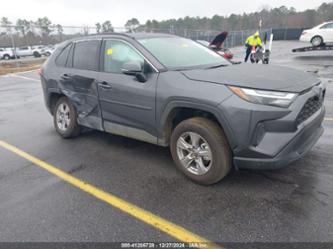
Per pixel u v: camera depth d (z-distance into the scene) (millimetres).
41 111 7230
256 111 2777
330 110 5902
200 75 3223
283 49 24422
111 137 5074
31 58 29406
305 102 2871
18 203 3086
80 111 4652
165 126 3498
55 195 3225
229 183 3295
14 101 8586
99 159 4156
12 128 5828
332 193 2992
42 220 2783
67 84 4707
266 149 2822
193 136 3270
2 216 2863
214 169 3135
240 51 27578
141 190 3268
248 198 2990
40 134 5395
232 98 2877
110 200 3088
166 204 2971
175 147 3473
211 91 3002
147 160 4047
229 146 3086
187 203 2969
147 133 3752
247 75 3148
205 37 31328
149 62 3598
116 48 4047
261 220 2643
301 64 13766
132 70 3447
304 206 2803
